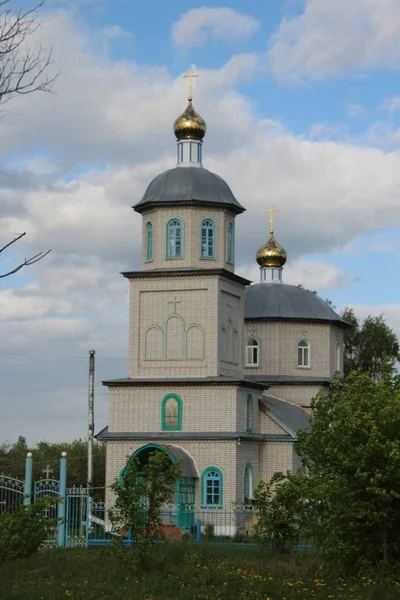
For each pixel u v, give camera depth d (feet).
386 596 95.35
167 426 183.93
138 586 100.99
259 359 224.12
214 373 183.73
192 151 195.93
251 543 153.48
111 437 184.24
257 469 189.78
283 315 223.30
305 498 111.86
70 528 155.53
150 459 116.47
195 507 179.11
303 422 200.03
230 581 102.53
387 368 111.14
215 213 189.57
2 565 112.57
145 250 192.13
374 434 100.94
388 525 103.81
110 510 121.70
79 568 110.83
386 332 306.76
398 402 102.78
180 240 188.14
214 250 188.75
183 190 188.55
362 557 104.47
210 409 182.70
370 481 102.01
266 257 235.20
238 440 179.63
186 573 104.58
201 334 185.37
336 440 104.94
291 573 108.17
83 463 308.60
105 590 98.58
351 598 94.07
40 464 280.72
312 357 225.56
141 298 189.16
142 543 110.93
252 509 175.73
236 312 193.77
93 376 202.69
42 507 120.67
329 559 106.83
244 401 186.19
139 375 187.21
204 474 180.24
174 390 184.55
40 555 120.98
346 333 306.35
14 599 93.40
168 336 186.91
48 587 99.30
